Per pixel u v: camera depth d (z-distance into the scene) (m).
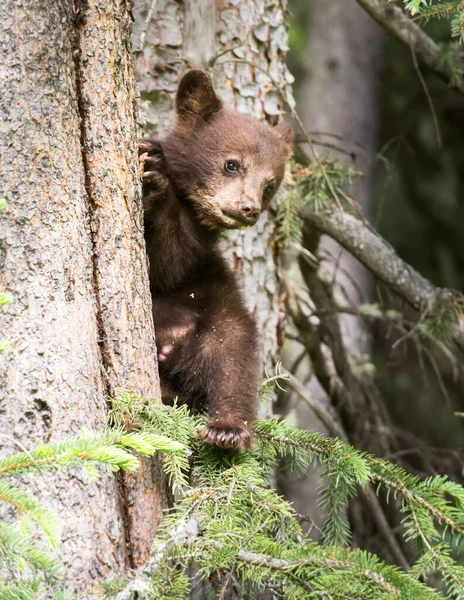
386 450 14.09
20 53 6.75
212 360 9.68
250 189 10.61
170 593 6.09
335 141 20.84
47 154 6.82
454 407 20.94
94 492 6.71
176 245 9.95
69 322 6.84
